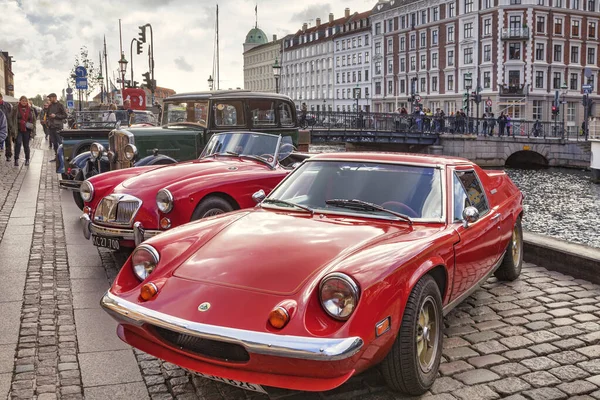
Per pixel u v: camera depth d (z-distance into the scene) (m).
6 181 13.42
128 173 7.20
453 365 4.02
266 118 11.12
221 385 3.66
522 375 3.89
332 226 3.94
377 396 3.54
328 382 3.01
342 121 46.16
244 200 6.59
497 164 45.81
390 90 88.75
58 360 3.98
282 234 3.81
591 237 19.66
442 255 3.81
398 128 44.78
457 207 4.36
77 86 29.20
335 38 107.06
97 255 6.95
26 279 5.87
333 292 3.06
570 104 68.88
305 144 17.62
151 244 3.80
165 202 6.05
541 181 36.53
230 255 3.58
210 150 7.90
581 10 68.69
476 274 4.64
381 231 3.85
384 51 89.56
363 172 4.55
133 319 3.32
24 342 4.26
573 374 3.92
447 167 4.55
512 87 66.12
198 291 3.32
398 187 4.37
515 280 6.23
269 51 140.00
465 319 4.97
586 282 6.17
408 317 3.37
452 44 73.75
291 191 4.62
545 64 66.81
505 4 65.62
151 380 3.72
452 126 47.06
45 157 20.16
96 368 3.87
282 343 2.94
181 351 3.26
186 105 10.66
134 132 9.68
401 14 84.12
